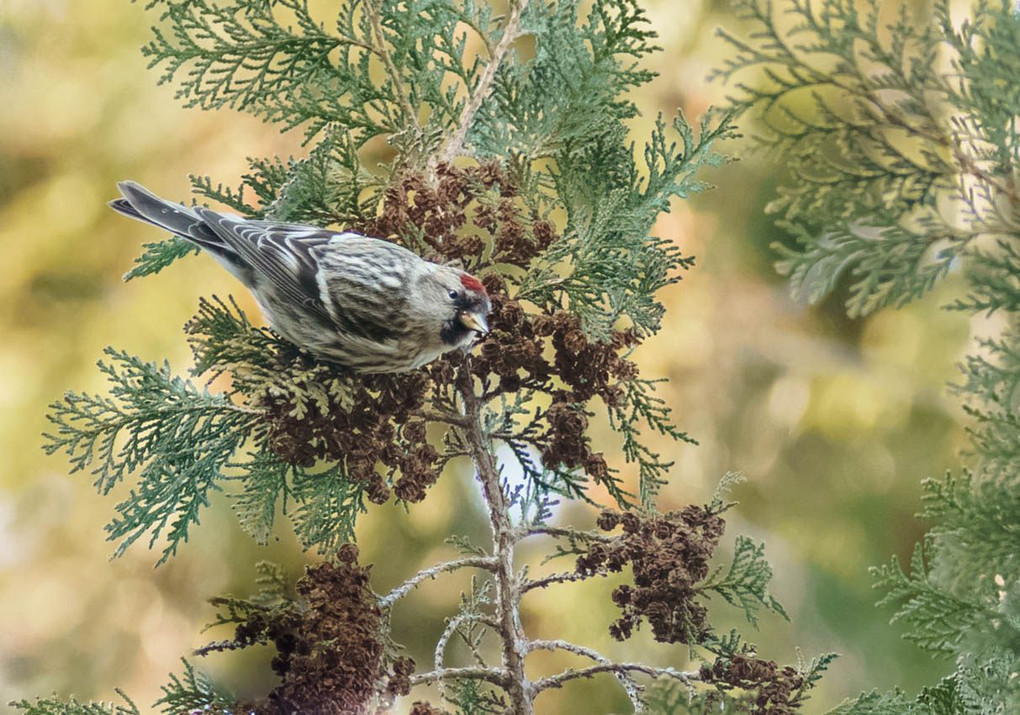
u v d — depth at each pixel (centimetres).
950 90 595
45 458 1808
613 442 1736
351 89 703
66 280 1852
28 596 1848
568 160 695
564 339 627
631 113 714
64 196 1848
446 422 633
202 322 638
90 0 1903
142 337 1775
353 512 644
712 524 618
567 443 631
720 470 1819
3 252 1820
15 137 1861
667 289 1833
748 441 1842
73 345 1805
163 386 603
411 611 1809
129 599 1866
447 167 675
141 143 1839
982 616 574
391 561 1823
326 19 1570
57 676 1842
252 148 1819
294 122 702
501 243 660
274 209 677
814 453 1841
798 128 631
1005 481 563
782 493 1823
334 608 550
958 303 582
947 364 1830
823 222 618
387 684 560
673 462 658
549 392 644
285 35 697
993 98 585
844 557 1756
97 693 1839
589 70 695
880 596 1688
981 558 565
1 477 1784
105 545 1873
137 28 1895
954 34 592
